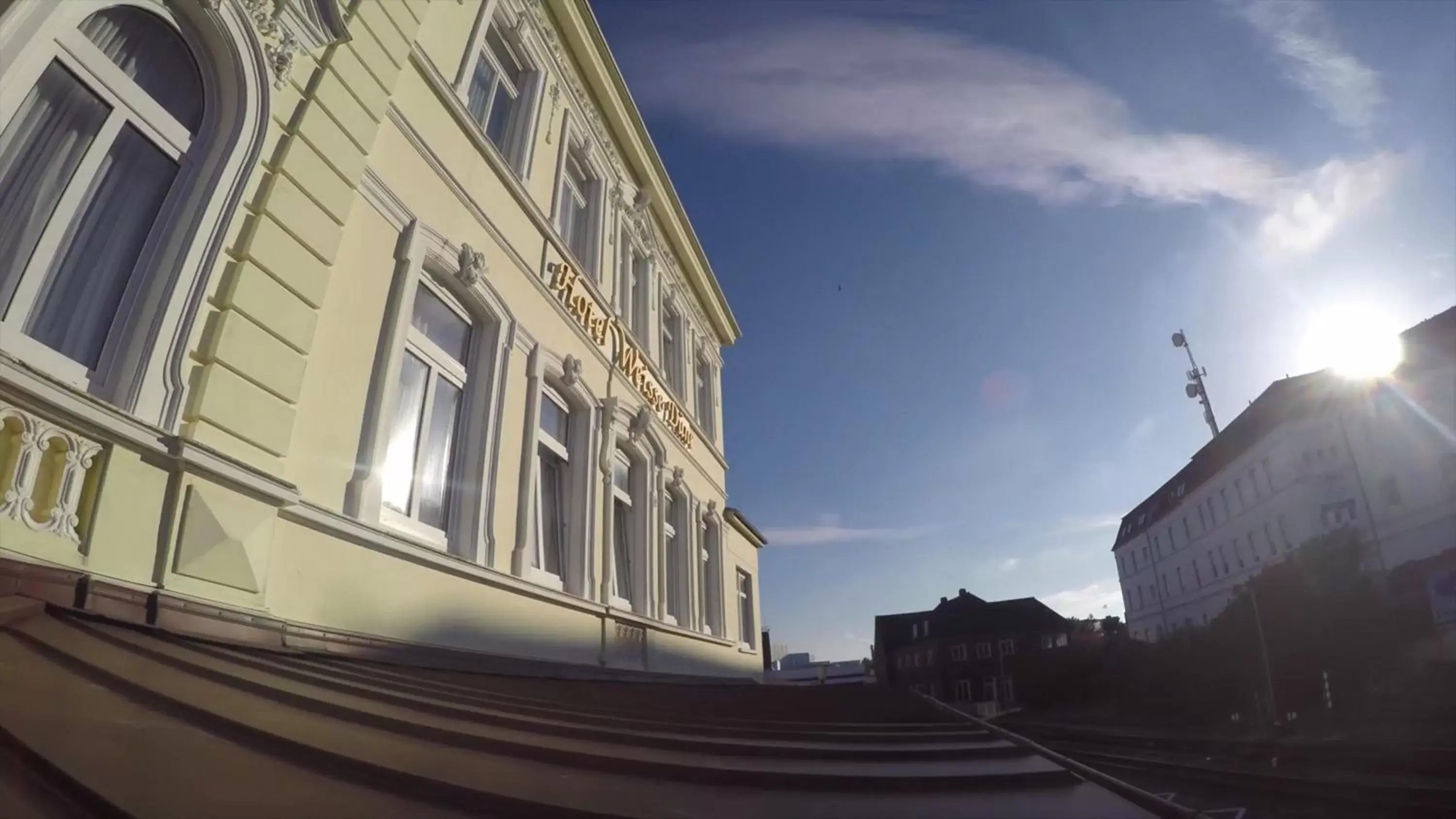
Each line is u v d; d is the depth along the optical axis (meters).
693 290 16.44
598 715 3.26
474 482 6.76
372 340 5.59
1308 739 21.33
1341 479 36.47
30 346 3.37
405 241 6.07
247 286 4.27
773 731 3.11
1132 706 38.97
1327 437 37.50
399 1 6.05
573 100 10.44
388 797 1.57
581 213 10.89
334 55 5.20
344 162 5.16
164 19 4.14
